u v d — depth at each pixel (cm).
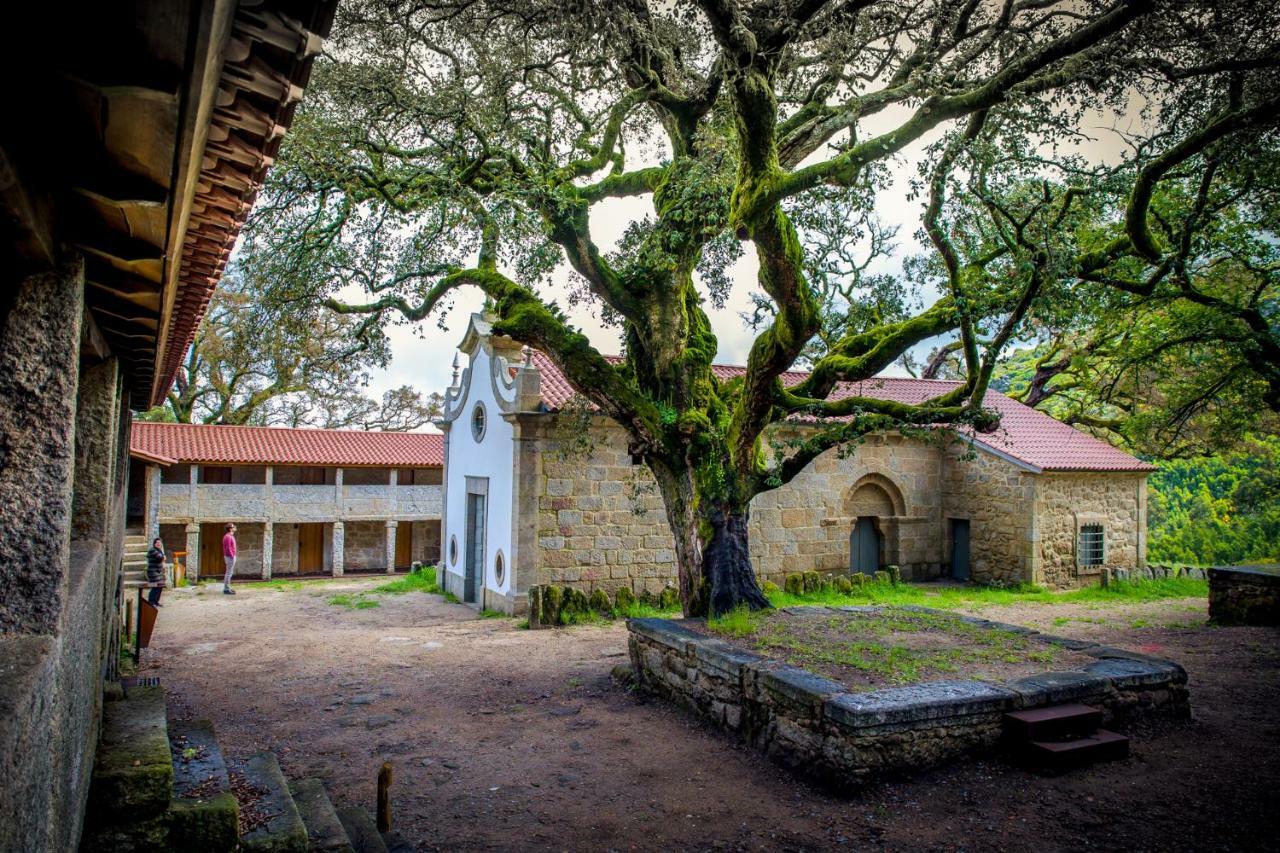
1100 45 736
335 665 1162
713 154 923
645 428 1089
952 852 544
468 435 1900
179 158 211
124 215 252
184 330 589
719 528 1079
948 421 991
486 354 1778
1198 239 1141
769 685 748
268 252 1112
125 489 1099
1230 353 1362
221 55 179
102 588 484
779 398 1054
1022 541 1847
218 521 2388
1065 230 902
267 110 229
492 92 960
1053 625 1416
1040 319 909
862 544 1998
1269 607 1338
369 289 1188
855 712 640
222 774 475
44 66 179
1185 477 2631
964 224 905
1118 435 2519
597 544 1606
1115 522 1956
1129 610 1589
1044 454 1903
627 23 801
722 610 1037
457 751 782
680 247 1095
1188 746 724
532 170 1002
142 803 398
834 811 615
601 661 1166
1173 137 887
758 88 747
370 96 955
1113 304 1230
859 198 961
